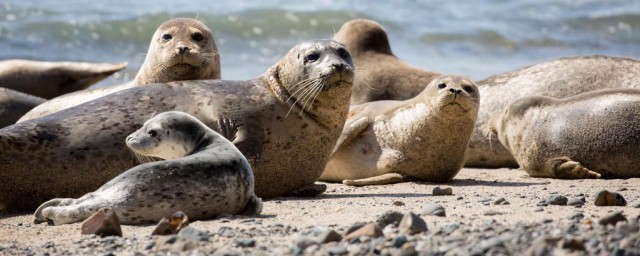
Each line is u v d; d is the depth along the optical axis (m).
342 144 41.66
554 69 48.28
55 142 32.16
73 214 27.11
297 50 35.50
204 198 27.36
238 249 22.31
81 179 32.22
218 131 33.84
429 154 40.22
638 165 39.38
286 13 101.00
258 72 79.69
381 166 40.97
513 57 93.38
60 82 65.31
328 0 113.06
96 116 33.16
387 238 22.38
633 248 19.81
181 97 34.47
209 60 39.94
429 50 93.75
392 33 99.25
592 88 46.91
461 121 39.62
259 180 34.44
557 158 41.00
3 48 85.12
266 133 34.31
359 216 27.83
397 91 55.47
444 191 34.25
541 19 114.25
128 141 28.84
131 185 27.05
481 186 37.97
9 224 28.75
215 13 99.56
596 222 23.98
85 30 91.25
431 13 111.31
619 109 39.94
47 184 32.06
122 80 78.06
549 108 42.09
